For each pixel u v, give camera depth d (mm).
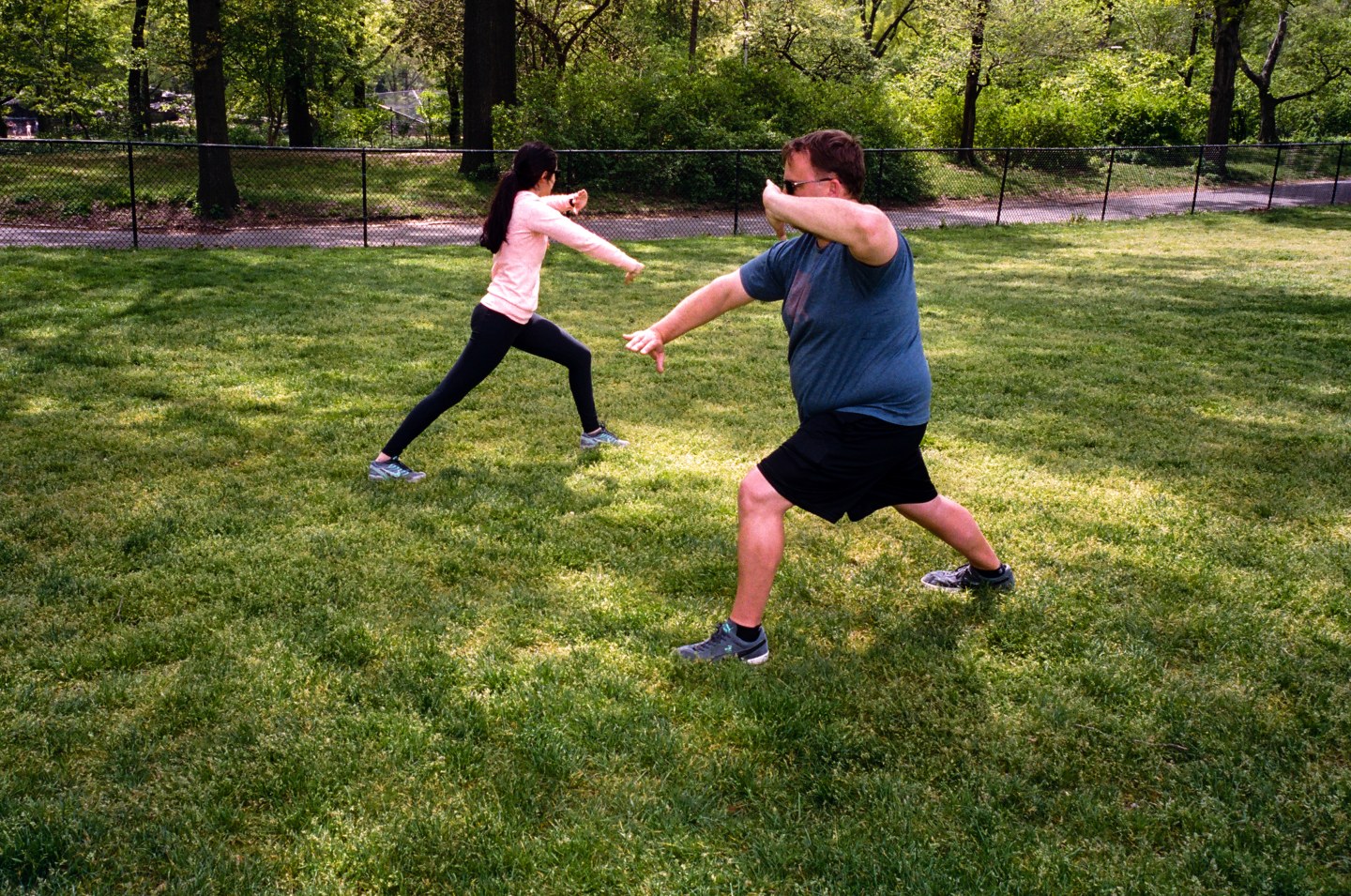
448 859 2385
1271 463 5602
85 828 2453
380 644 3396
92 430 5734
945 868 2369
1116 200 23359
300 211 16953
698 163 20031
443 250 14055
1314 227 19172
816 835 2480
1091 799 2639
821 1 29297
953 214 20625
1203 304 10859
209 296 9930
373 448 5594
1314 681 3238
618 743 2863
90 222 15242
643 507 4738
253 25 26547
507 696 3078
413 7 29359
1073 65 32688
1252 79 34000
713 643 3326
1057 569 4125
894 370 3090
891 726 2965
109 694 3029
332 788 2641
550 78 21531
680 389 7051
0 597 3680
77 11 27297
